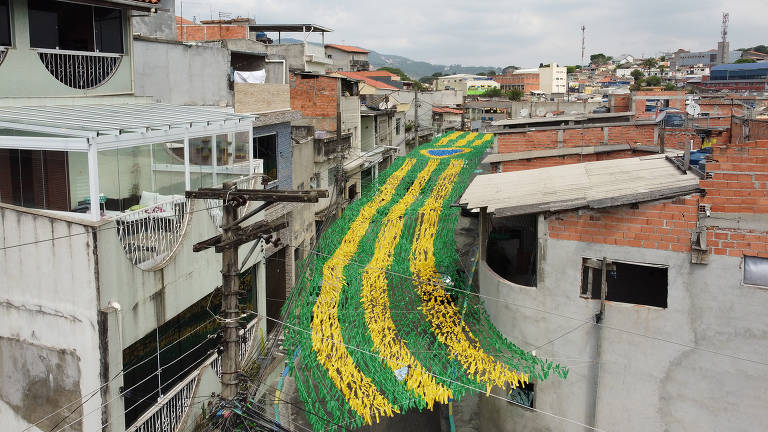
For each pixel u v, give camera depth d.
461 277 19.84
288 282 23.14
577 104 51.31
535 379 13.05
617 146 22.81
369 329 15.03
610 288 14.37
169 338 12.47
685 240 11.31
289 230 23.02
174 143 13.95
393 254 19.05
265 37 46.72
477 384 13.86
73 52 14.26
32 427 11.33
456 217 22.09
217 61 19.91
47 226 10.42
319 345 14.47
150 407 11.74
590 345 12.34
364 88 57.50
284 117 22.16
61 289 10.48
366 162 36.62
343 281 17.19
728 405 11.20
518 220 16.50
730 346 11.09
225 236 9.58
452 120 64.50
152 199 13.35
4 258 10.99
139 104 15.97
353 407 13.20
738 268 10.92
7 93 12.86
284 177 23.28
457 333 14.59
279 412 15.77
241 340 10.29
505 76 136.75
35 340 10.95
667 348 11.59
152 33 24.39
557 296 12.62
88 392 10.53
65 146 10.43
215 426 9.39
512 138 24.08
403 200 24.66
